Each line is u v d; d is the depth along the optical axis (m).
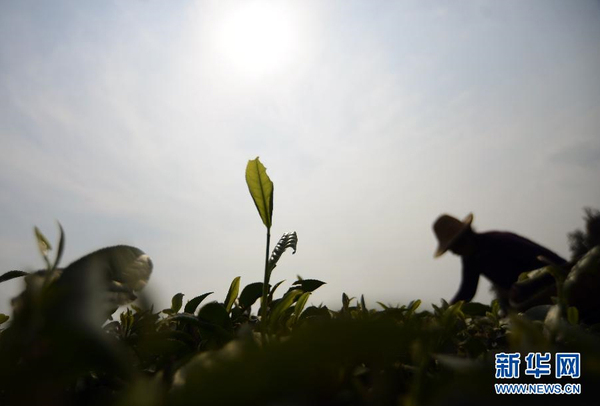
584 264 0.62
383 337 0.24
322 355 0.24
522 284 0.71
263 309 0.63
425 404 0.34
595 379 0.29
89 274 0.35
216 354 0.30
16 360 0.31
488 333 0.74
